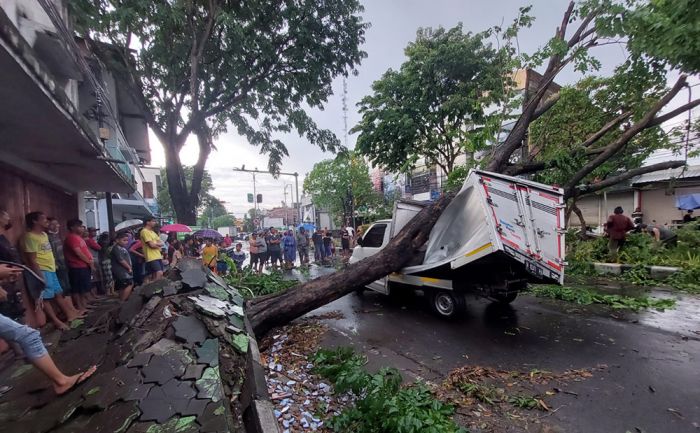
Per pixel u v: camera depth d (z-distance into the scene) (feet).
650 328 17.15
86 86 28.07
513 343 16.12
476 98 34.30
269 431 7.28
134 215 82.58
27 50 8.32
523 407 10.67
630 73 21.80
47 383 9.65
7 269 9.74
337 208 102.01
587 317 19.40
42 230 16.28
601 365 13.35
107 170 21.74
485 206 17.43
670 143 35.17
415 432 8.38
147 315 11.71
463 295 20.34
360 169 90.68
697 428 9.35
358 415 9.60
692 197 47.37
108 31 31.07
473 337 17.21
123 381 7.88
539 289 25.58
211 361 8.93
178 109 39.04
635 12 14.88
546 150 34.04
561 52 21.42
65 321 17.19
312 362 14.42
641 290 25.29
